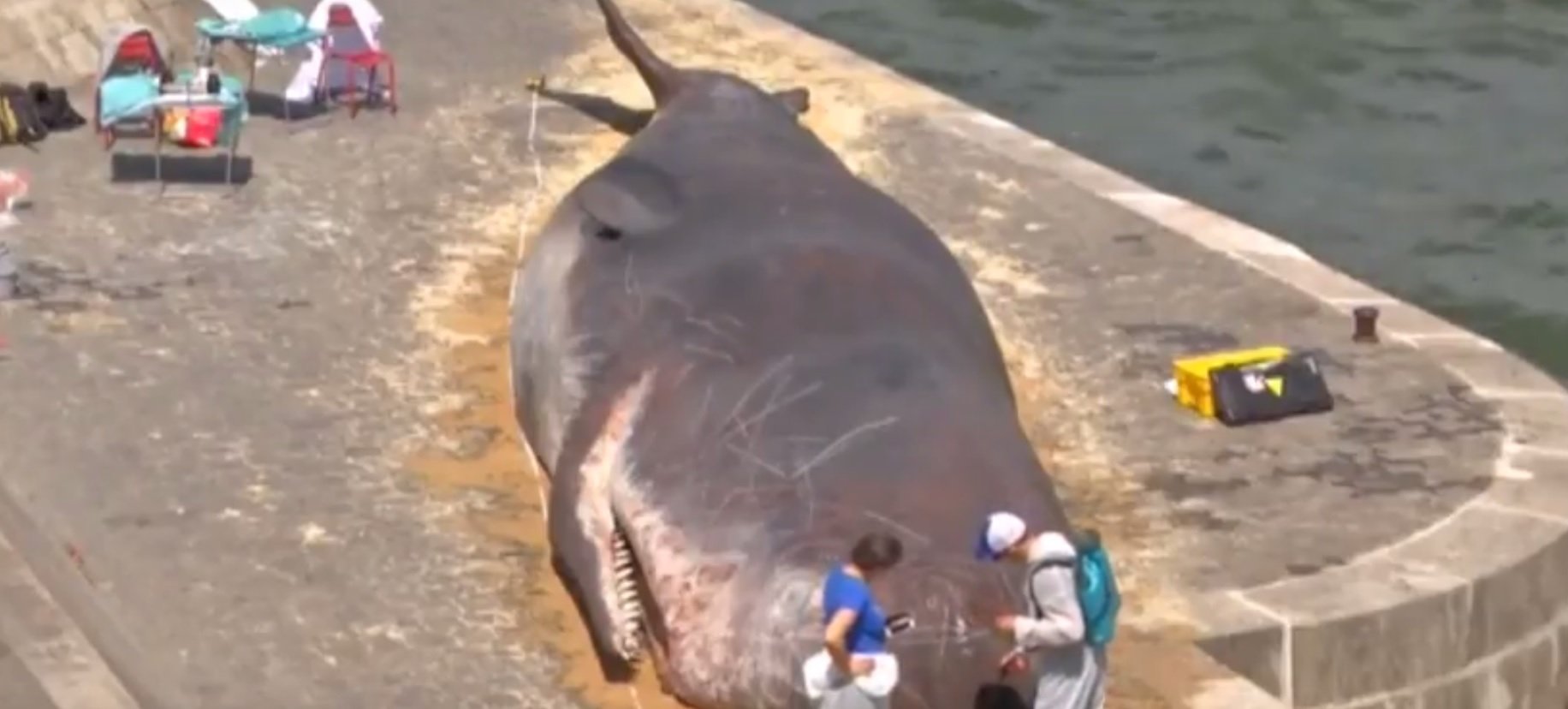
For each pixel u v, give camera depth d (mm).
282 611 17656
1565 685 19375
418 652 17219
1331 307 23000
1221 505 19562
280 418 20281
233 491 19188
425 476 19500
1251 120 33562
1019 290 23125
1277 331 22484
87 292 22266
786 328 17688
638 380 17844
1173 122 33500
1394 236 30156
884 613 15180
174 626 17422
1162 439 20562
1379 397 21297
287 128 25875
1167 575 18531
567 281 19453
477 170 25188
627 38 23516
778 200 19375
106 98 24500
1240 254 24016
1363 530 19219
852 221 19094
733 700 16047
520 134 26062
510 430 20250
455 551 18484
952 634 15188
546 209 24359
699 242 18953
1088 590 14969
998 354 18703
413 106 26641
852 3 37500
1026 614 15250
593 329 18719
